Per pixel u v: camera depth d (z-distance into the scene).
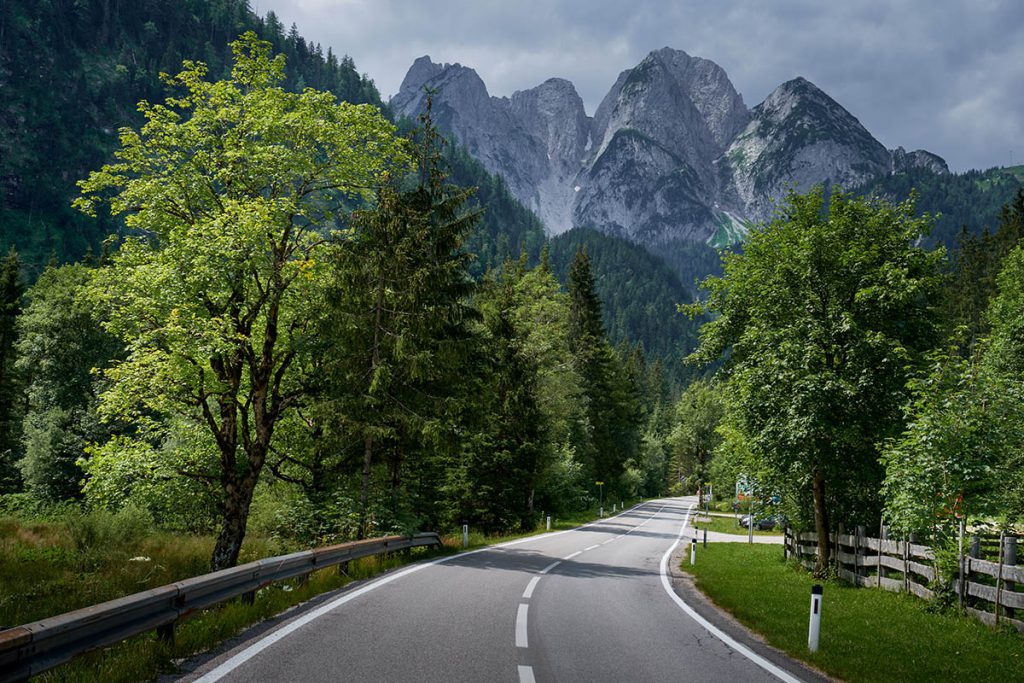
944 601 12.74
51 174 158.12
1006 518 13.89
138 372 17.39
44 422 38.00
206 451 20.28
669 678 6.87
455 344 20.78
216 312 18.06
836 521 20.06
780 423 16.92
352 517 18.30
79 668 5.63
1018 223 55.91
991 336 25.36
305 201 19.88
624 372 76.50
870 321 17.94
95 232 150.62
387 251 19.94
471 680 6.23
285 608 9.59
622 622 10.19
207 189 18.86
